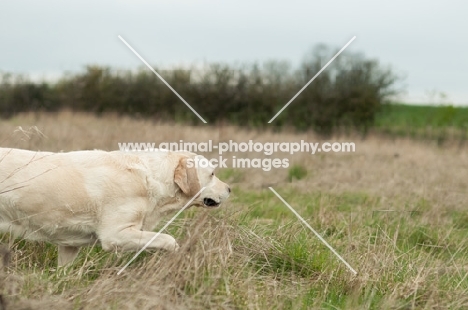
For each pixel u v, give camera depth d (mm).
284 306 4879
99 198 5625
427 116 25203
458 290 5395
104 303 4422
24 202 5484
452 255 6715
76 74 27047
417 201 9211
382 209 8508
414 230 7684
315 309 4863
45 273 5258
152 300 4355
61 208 5555
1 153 5559
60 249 5859
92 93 26188
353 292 5258
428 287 5336
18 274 5102
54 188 5531
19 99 27047
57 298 4484
